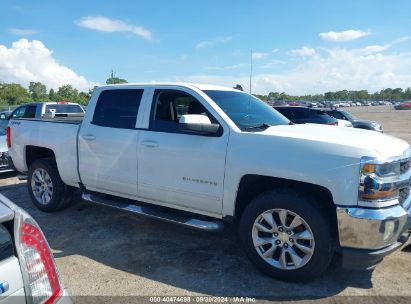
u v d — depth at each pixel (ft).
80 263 12.81
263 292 10.89
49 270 6.16
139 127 14.53
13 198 21.16
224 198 12.37
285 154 11.17
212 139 12.58
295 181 11.27
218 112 12.90
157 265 12.66
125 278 11.75
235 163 11.97
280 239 11.43
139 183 14.48
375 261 10.44
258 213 11.64
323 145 10.73
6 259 5.53
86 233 15.62
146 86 14.89
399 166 10.61
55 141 17.34
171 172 13.51
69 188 18.10
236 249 14.02
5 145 26.91
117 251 13.80
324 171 10.51
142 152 14.23
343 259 10.58
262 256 11.68
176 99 14.21
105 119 15.75
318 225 10.69
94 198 16.14
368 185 10.06
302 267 11.07
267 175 11.43
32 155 19.63
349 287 11.17
